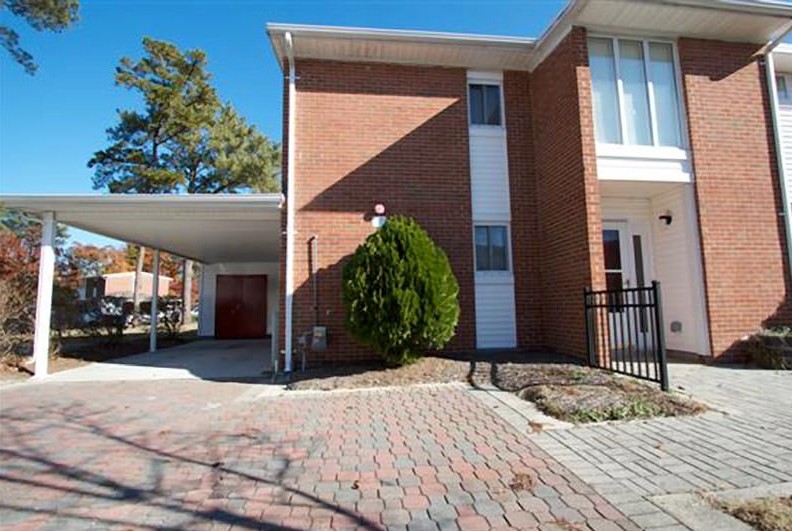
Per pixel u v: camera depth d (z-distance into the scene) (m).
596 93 7.86
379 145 8.85
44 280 8.28
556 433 4.29
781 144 8.21
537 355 8.08
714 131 8.02
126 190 21.25
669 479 3.20
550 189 8.63
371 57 8.92
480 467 3.53
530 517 2.72
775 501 2.80
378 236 7.32
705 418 4.59
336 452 3.96
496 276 9.00
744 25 7.84
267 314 17.39
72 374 8.54
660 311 5.66
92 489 3.31
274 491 3.21
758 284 7.84
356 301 7.07
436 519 2.74
